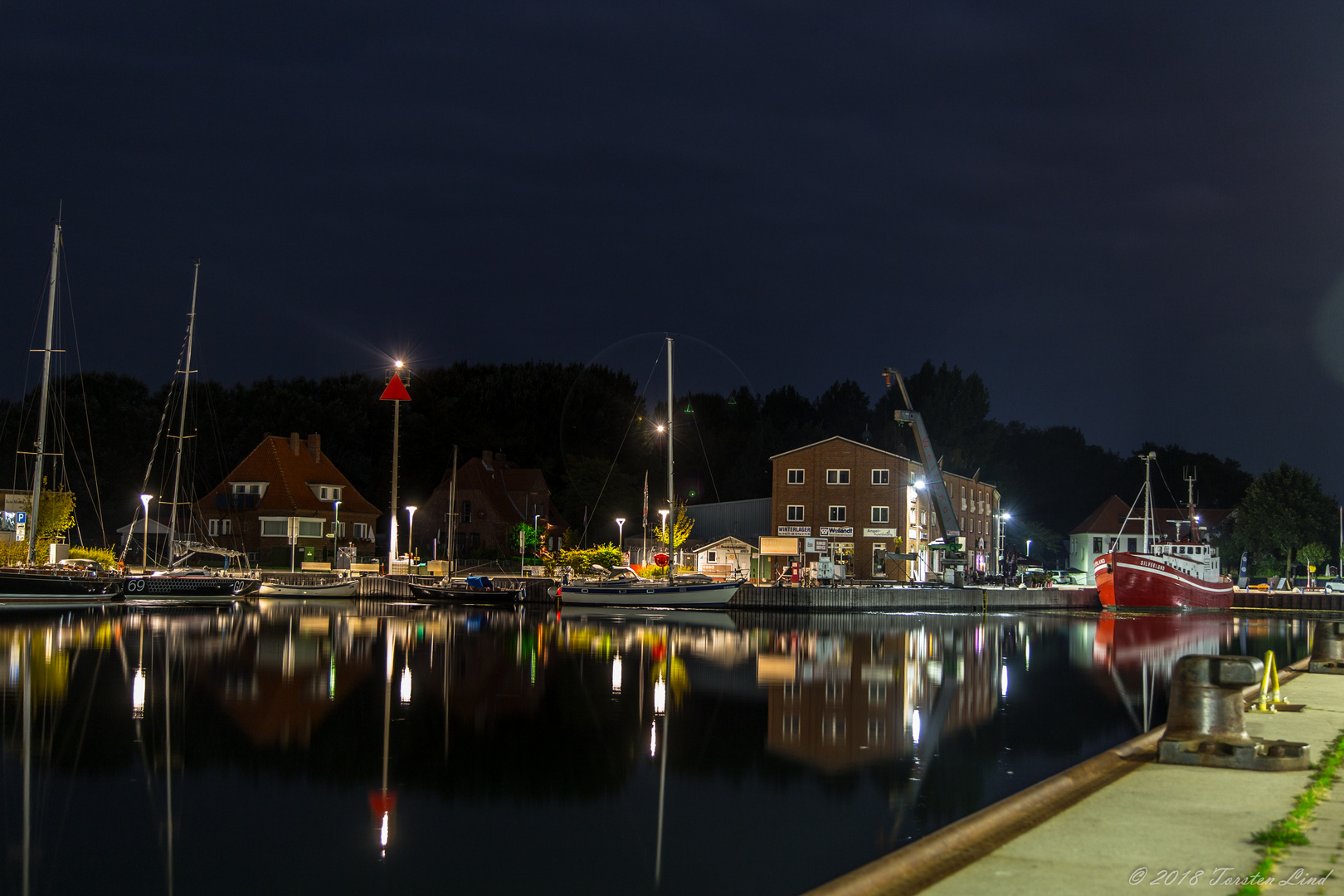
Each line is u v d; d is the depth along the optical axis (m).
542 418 130.12
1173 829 10.79
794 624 63.75
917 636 56.22
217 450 121.44
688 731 26.34
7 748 23.53
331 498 107.19
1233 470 159.62
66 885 15.38
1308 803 11.75
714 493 124.75
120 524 113.44
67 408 113.81
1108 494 157.62
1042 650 48.91
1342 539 107.12
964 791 20.42
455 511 111.38
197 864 16.28
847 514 92.69
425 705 29.84
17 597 64.31
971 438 136.50
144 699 29.98
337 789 20.55
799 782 21.09
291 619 62.16
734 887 15.32
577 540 109.19
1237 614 86.75
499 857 16.59
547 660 41.00
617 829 18.05
